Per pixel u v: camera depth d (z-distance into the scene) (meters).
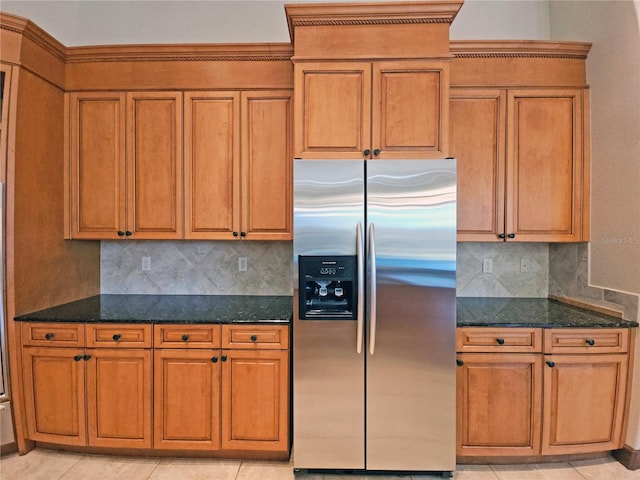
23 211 2.06
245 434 1.98
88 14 2.68
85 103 2.34
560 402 1.94
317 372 1.88
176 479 1.90
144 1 2.68
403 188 1.84
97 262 2.69
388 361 1.87
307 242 1.84
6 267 2.00
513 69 2.26
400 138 1.98
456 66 2.27
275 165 2.30
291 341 2.03
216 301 2.48
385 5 1.92
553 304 2.42
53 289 2.27
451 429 1.88
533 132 2.27
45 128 2.19
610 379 1.95
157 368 1.98
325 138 1.99
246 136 2.29
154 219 2.33
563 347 1.93
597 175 2.19
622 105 2.00
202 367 1.98
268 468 1.99
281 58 2.27
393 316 1.86
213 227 2.32
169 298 2.58
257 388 1.97
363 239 1.81
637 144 1.91
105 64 2.31
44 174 2.19
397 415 1.88
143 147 2.32
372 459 1.89
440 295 1.85
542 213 2.28
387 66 1.97
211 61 2.29
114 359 2.00
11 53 1.98
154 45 2.24
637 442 1.93
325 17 1.95
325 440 1.90
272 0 2.68
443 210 1.84
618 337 1.93
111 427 2.00
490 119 2.28
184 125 2.30
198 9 2.69
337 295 1.91
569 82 2.25
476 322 1.94
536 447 1.95
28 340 2.03
